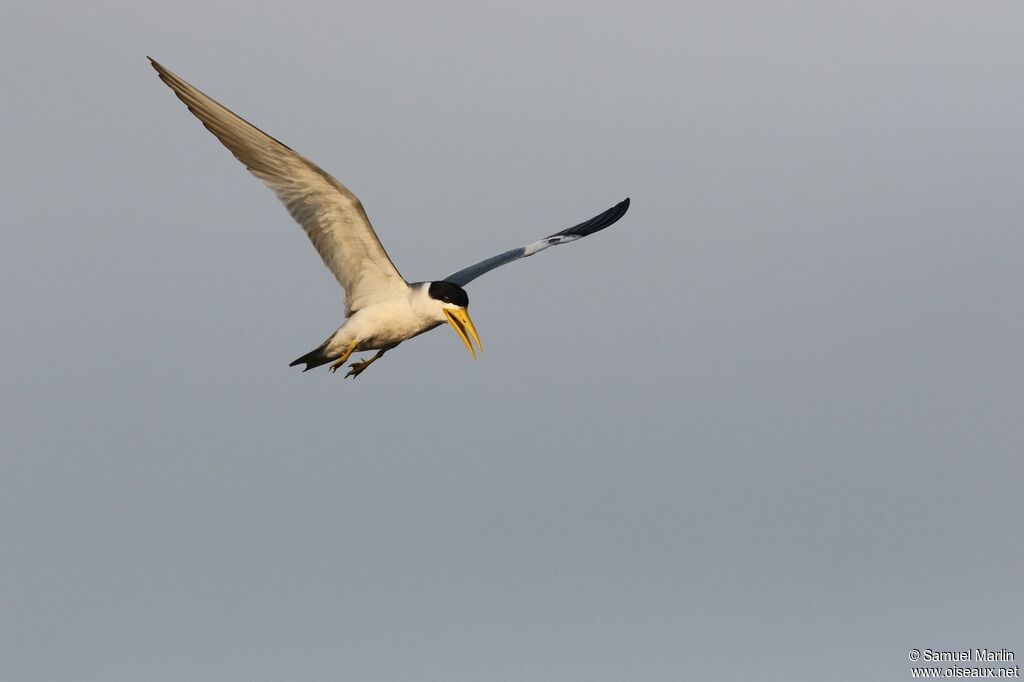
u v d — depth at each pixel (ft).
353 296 47.29
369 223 44.45
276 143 42.06
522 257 55.11
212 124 42.65
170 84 41.78
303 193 44.01
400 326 47.42
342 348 47.47
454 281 51.78
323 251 45.85
